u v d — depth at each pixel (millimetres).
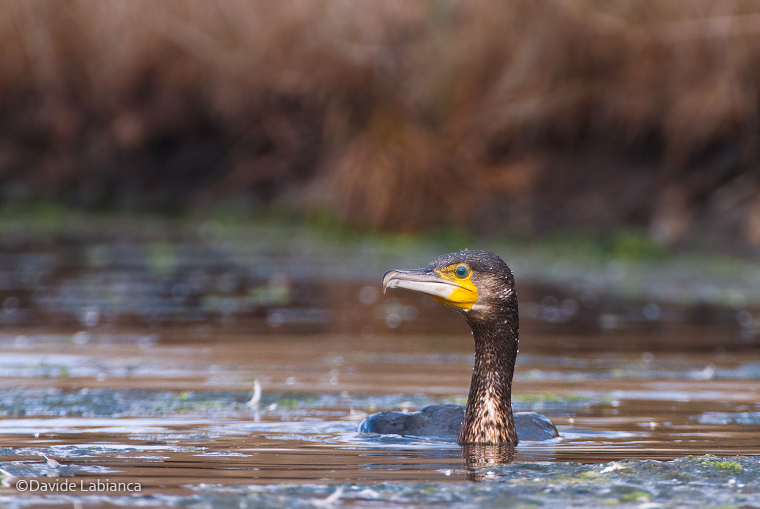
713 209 18031
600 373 8039
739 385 7473
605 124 19312
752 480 4402
